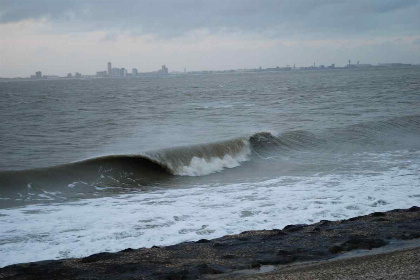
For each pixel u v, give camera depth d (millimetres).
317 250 7957
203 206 12023
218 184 15523
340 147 22750
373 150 21734
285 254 7762
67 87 138250
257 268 7180
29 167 17719
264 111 39844
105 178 16359
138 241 9133
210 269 7129
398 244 8211
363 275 6402
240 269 7148
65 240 9211
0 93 93438
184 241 9125
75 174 16219
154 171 17719
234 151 20859
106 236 9453
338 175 16188
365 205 11727
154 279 6828
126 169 17297
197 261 7570
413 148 22000
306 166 18484
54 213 11570
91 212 11609
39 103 57500
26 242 9086
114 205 12500
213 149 20031
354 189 13609
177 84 143750
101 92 92750
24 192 14297
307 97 58094
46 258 8203
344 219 10570
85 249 8672
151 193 14195
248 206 11859
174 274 6957
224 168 19188
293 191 13625
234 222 10398
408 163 18094
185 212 11383
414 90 65000
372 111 37281
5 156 19984
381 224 9562
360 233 8930
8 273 7184
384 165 17844
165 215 11109
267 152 22047
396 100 47719
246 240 8688
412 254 7418
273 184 15016
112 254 8008
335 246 7953
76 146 22625
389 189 13508
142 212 11477
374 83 96625
